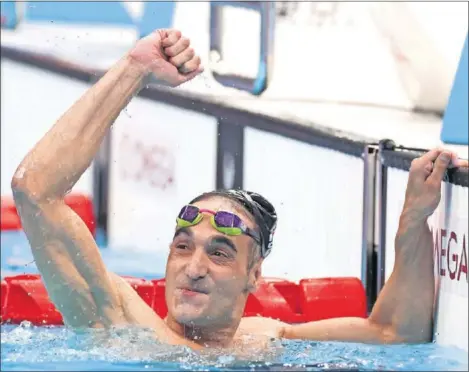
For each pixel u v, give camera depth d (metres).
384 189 12.70
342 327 10.24
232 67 19.05
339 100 18.75
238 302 8.98
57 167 8.33
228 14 19.06
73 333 8.88
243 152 17.73
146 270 16.78
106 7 20.45
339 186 15.40
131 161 19.34
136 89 8.85
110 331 8.77
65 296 8.66
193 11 19.72
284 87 19.03
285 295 12.73
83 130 8.49
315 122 16.59
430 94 18.11
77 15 20.59
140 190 19.20
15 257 17.06
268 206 9.41
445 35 18.17
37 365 8.17
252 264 9.06
